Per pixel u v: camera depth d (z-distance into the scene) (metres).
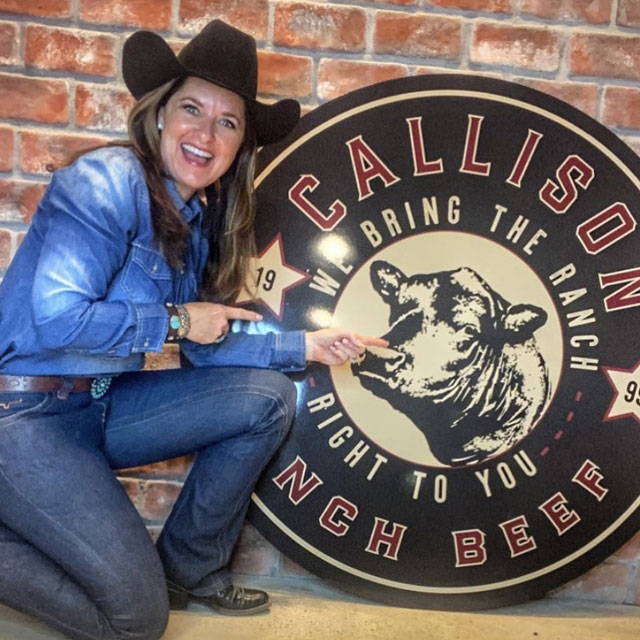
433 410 1.88
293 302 1.88
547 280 1.87
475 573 1.88
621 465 1.87
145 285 1.56
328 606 1.85
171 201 1.54
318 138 1.86
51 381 1.53
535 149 1.85
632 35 1.88
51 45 1.85
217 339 1.63
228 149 1.59
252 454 1.71
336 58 1.87
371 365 1.88
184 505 1.75
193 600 1.83
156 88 1.57
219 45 1.51
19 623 1.70
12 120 1.87
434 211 1.87
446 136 1.86
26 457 1.47
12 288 1.53
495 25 1.87
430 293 1.88
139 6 1.85
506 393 1.88
